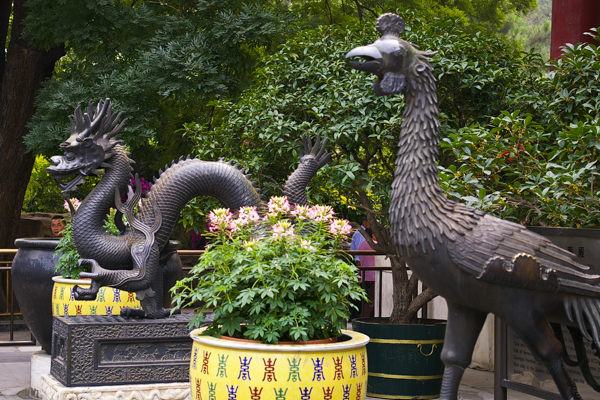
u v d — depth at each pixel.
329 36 5.48
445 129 4.89
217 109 9.23
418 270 2.62
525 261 2.46
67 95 8.13
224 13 8.55
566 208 3.64
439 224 2.54
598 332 2.60
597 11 6.63
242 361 2.90
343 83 4.95
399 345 4.73
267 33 8.27
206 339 3.08
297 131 4.95
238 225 3.30
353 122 4.73
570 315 2.60
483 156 3.91
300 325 3.15
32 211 15.68
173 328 4.31
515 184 3.83
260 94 5.27
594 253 3.06
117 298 4.96
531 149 3.95
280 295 3.12
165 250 4.54
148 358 4.27
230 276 3.12
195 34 8.78
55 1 8.76
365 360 3.18
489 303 2.54
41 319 5.49
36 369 5.12
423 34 5.07
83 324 4.14
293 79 5.29
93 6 8.40
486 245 2.49
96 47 8.98
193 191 4.43
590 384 3.16
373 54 2.62
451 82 4.98
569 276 2.54
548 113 4.56
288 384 2.87
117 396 4.12
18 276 5.54
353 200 5.67
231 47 8.62
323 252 3.38
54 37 8.83
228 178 4.45
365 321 5.28
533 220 4.04
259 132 5.09
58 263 5.12
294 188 4.50
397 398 4.73
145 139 8.41
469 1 12.86
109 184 4.38
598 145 3.59
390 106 4.61
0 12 10.52
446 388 2.72
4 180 10.24
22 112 10.09
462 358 2.70
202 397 3.05
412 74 2.65
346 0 11.43
